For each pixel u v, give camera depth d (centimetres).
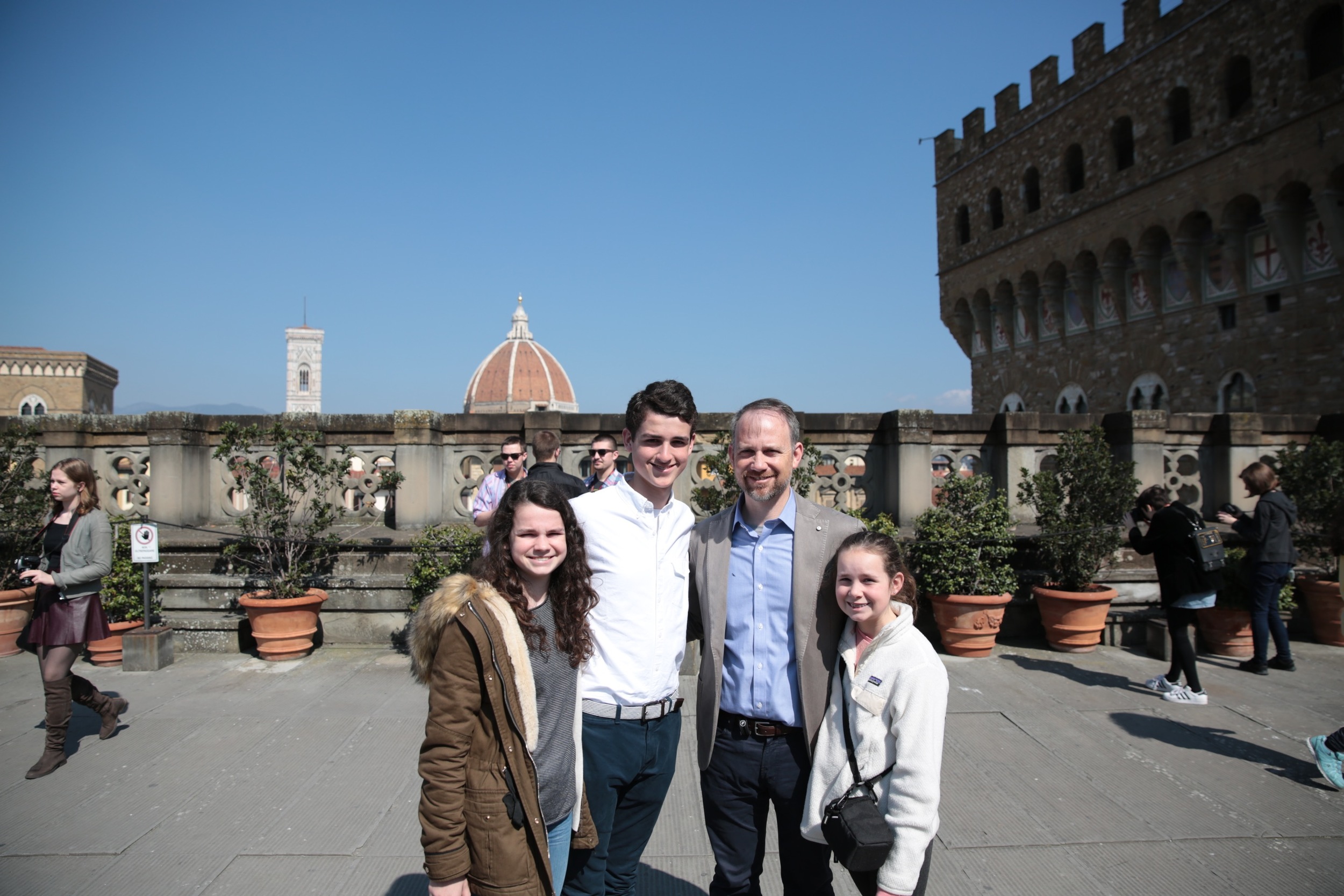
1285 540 668
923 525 736
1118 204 2647
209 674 658
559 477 500
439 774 218
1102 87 2714
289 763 483
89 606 485
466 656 223
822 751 263
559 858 244
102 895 345
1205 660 716
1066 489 773
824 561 272
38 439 840
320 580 738
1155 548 615
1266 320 2178
